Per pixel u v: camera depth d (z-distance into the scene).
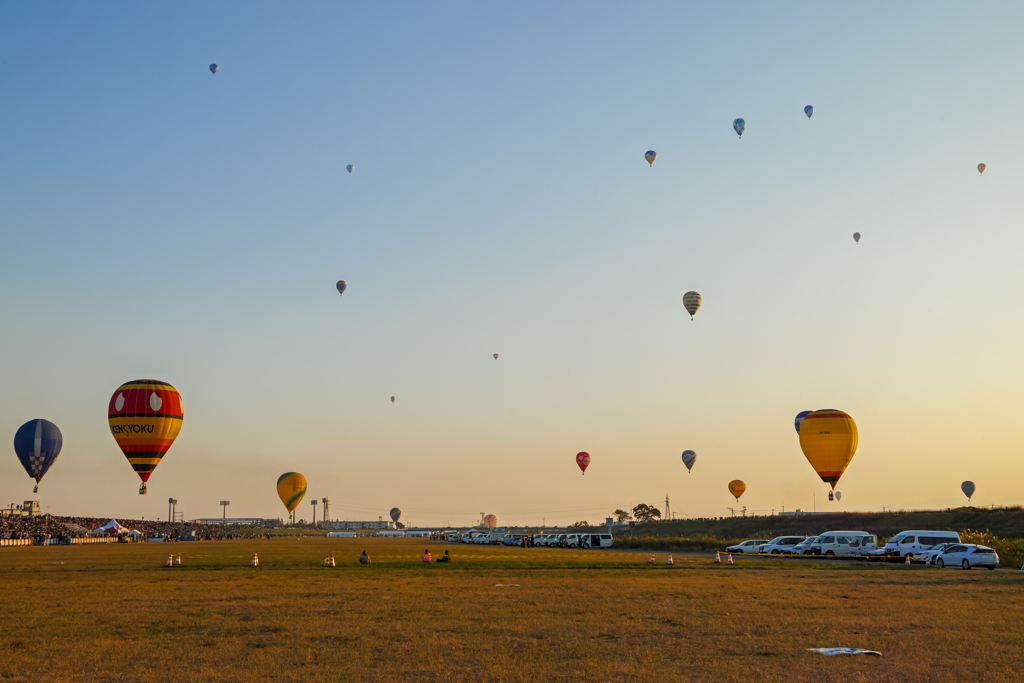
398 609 25.20
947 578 39.16
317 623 21.88
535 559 62.56
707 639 18.97
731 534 132.88
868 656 16.67
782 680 14.39
